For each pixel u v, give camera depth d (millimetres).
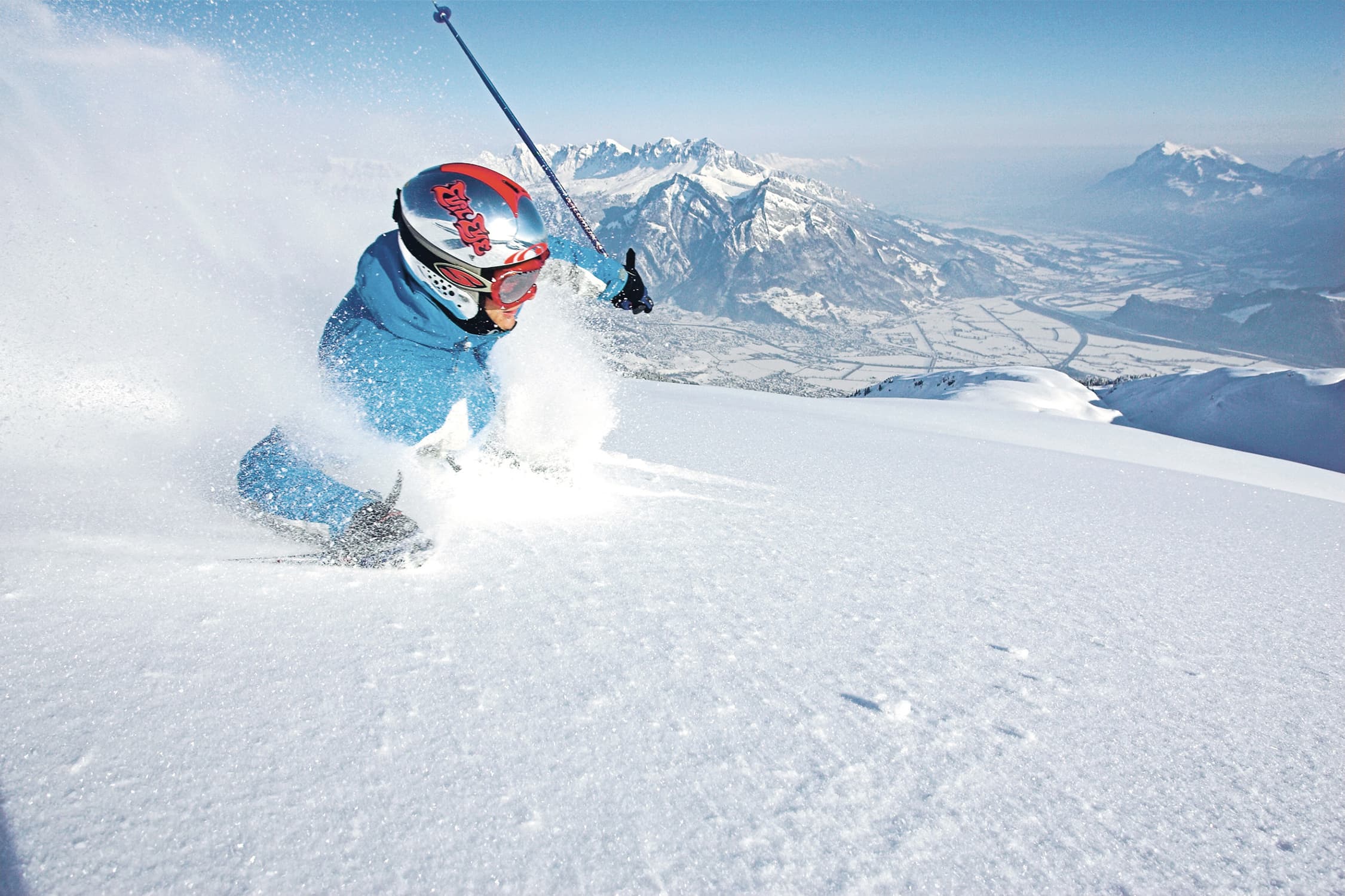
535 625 1763
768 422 6562
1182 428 29781
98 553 1844
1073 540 3318
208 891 910
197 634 1520
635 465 3666
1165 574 2893
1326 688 1882
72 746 1130
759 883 1010
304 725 1260
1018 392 29469
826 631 1921
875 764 1327
